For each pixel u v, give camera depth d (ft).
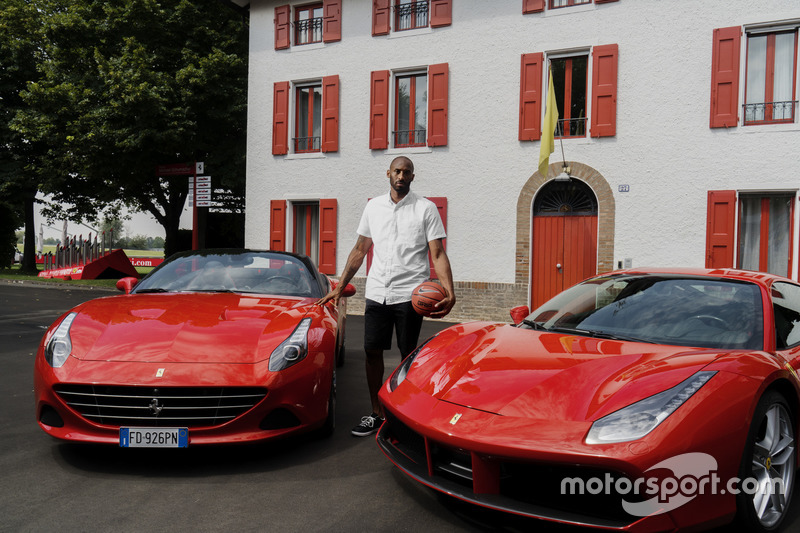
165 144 44.47
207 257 14.85
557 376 7.47
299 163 38.96
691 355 7.56
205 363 9.22
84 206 69.72
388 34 36.06
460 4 33.91
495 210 32.96
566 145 31.22
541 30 31.94
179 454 10.12
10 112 60.34
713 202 28.30
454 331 10.32
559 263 31.91
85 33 48.83
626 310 9.78
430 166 34.60
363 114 36.94
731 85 28.04
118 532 7.15
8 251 82.07
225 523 7.47
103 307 11.25
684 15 28.99
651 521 6.29
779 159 27.32
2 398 13.71
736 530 7.04
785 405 7.75
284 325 10.53
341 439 11.15
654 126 29.50
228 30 49.57
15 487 8.54
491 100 33.14
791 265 27.48
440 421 7.34
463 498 7.06
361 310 36.83
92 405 9.00
